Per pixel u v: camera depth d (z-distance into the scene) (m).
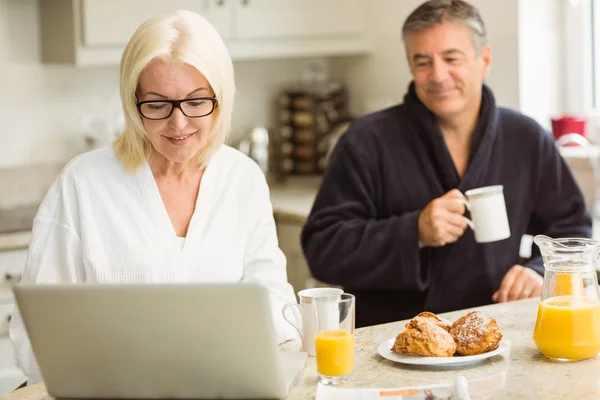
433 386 1.50
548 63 3.50
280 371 1.44
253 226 2.10
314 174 4.29
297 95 4.29
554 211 2.70
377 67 4.09
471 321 1.67
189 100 1.84
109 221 1.98
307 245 2.68
